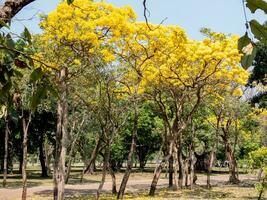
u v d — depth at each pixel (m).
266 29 1.82
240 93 25.06
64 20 16.66
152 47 21.36
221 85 24.16
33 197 25.11
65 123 17.77
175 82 23.19
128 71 22.88
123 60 21.97
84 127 33.94
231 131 43.50
